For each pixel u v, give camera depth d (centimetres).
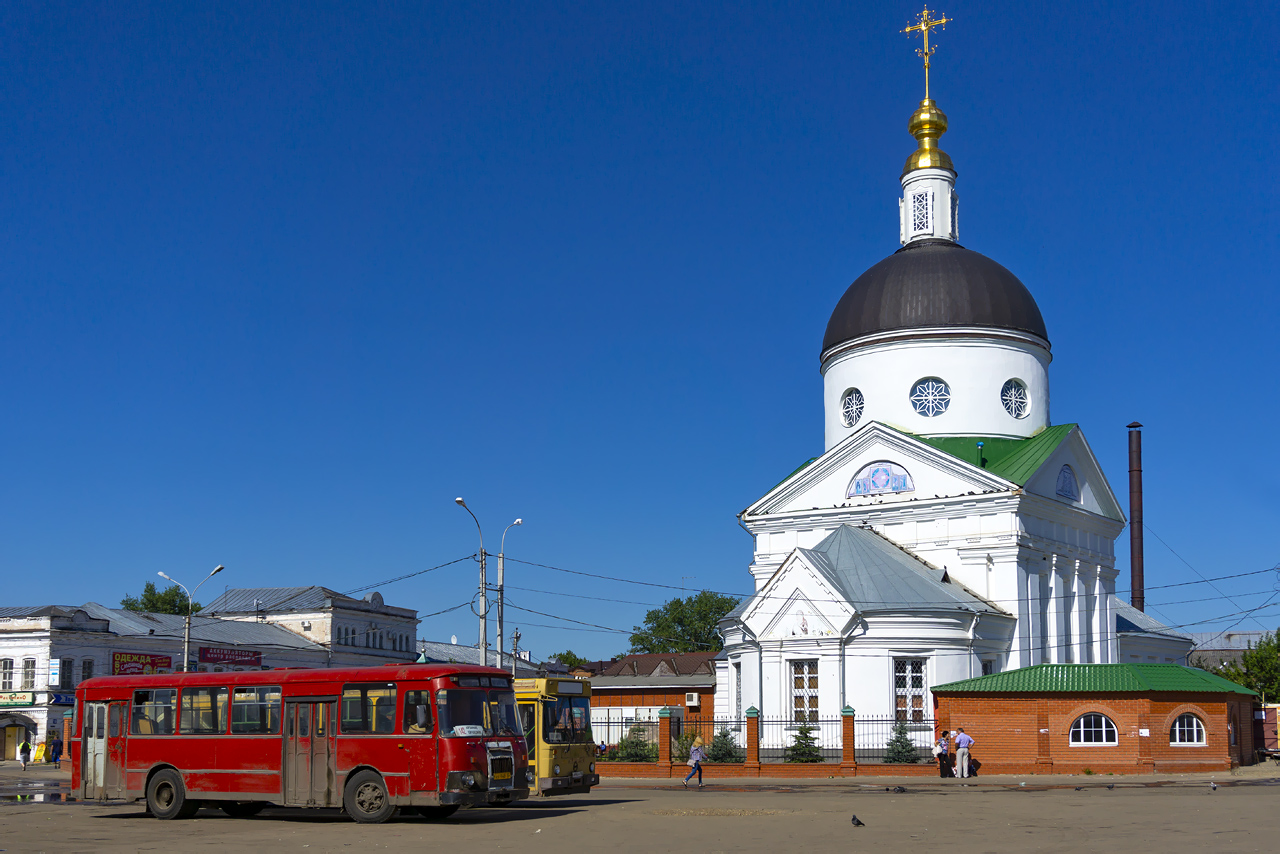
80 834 2612
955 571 5816
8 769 6178
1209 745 4612
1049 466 6128
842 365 6600
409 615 11175
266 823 2891
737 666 5697
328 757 2911
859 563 5484
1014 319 6419
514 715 2953
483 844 2322
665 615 12381
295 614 10044
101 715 3253
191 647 8338
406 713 2842
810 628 5184
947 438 6278
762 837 2411
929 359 6344
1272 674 9162
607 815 2933
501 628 5225
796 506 6394
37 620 7425
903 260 6619
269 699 3019
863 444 6197
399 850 2236
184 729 3117
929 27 7144
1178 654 7550
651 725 6244
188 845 2355
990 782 4238
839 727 5034
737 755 4947
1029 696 4659
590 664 12438
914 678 5153
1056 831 2459
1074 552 6266
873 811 2992
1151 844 2198
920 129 7038
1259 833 2375
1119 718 4547
